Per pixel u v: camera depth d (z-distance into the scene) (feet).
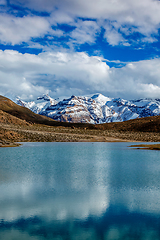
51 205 64.95
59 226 53.01
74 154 194.80
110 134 475.72
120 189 79.87
